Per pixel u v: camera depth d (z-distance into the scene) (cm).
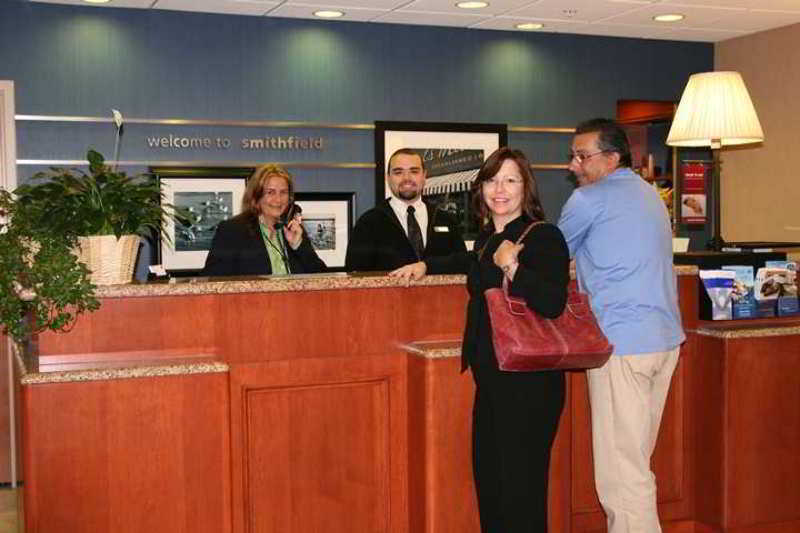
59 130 577
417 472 330
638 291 315
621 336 314
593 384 325
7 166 566
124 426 292
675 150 727
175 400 297
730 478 376
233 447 320
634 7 604
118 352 309
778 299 407
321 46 632
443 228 477
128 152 591
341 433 334
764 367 379
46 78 573
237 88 613
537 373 277
